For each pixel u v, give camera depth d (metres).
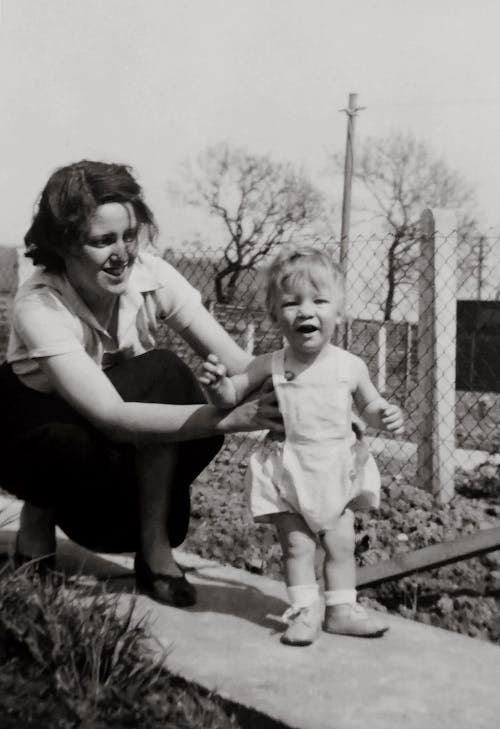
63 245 3.19
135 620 3.20
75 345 3.22
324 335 3.11
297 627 3.02
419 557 4.00
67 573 3.80
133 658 2.76
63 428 3.31
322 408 3.09
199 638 3.07
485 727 2.45
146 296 3.54
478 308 10.66
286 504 3.12
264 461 3.18
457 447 8.97
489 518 5.88
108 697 2.54
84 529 3.68
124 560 4.03
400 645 3.04
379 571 3.99
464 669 2.85
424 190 48.16
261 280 3.29
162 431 3.12
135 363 3.50
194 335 3.65
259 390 3.25
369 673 2.80
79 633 2.74
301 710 2.53
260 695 2.62
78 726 2.42
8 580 2.98
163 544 3.51
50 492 3.47
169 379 3.50
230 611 3.36
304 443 3.09
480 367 10.50
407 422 8.84
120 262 3.21
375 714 2.52
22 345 3.38
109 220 3.13
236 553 4.69
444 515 5.79
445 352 6.48
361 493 3.17
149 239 3.43
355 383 3.18
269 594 3.57
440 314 6.48
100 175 3.14
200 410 3.11
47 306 3.26
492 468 7.56
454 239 6.54
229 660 2.88
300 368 3.15
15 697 2.52
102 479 3.43
